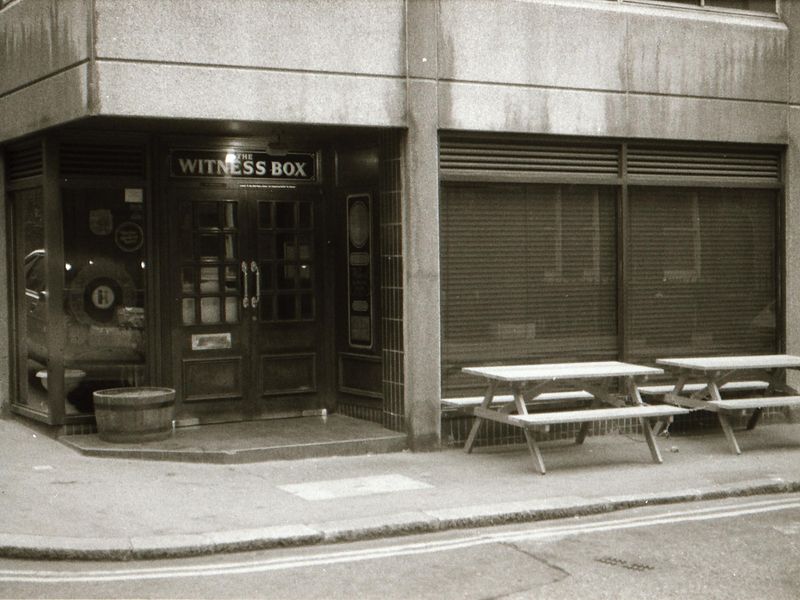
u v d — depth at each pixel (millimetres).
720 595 6516
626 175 12320
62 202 11016
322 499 8844
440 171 11250
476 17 11250
